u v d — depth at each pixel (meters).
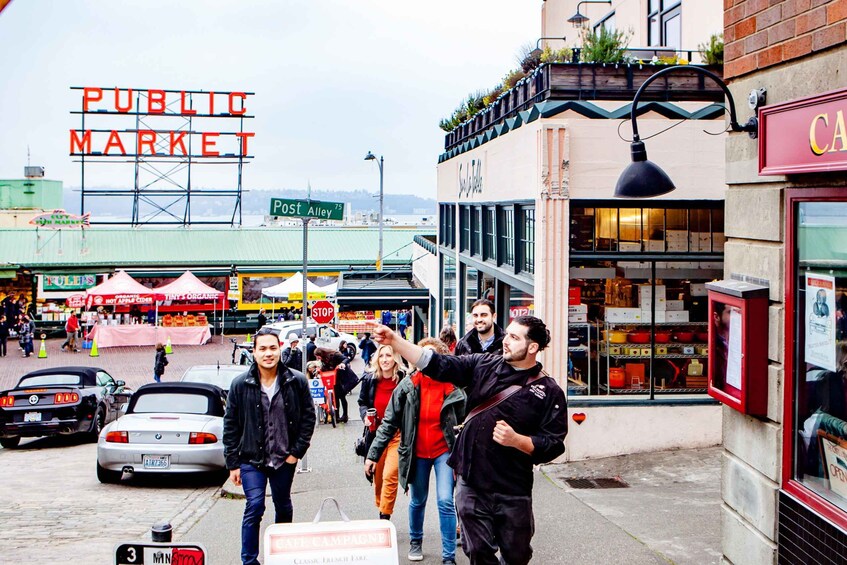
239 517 10.06
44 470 14.91
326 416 19.95
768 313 6.18
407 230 53.41
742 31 6.54
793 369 5.91
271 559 5.00
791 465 5.95
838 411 5.41
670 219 12.88
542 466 12.26
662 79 12.61
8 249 46.25
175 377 32.31
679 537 8.36
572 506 9.78
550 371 12.54
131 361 36.72
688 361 13.01
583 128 12.45
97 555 8.33
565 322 12.57
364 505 10.27
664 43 15.95
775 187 6.14
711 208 12.86
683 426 12.81
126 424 12.88
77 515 10.62
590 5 19.72
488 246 18.03
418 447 7.46
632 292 12.92
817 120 5.31
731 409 6.79
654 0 16.34
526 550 5.66
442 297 25.73
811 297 5.71
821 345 5.59
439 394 7.44
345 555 5.07
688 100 12.64
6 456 16.89
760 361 6.18
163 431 12.74
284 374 7.11
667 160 12.50
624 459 12.48
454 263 22.81
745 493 6.56
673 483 11.14
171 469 12.67
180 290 41.34
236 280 46.88
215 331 46.16
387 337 5.40
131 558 4.90
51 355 38.84
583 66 12.59
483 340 8.16
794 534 5.86
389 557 5.11
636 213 12.80
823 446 5.59
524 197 13.75
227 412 7.07
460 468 5.60
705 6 14.03
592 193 12.51
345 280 38.84
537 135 12.57
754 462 6.42
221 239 48.97
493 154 16.58
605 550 7.89
